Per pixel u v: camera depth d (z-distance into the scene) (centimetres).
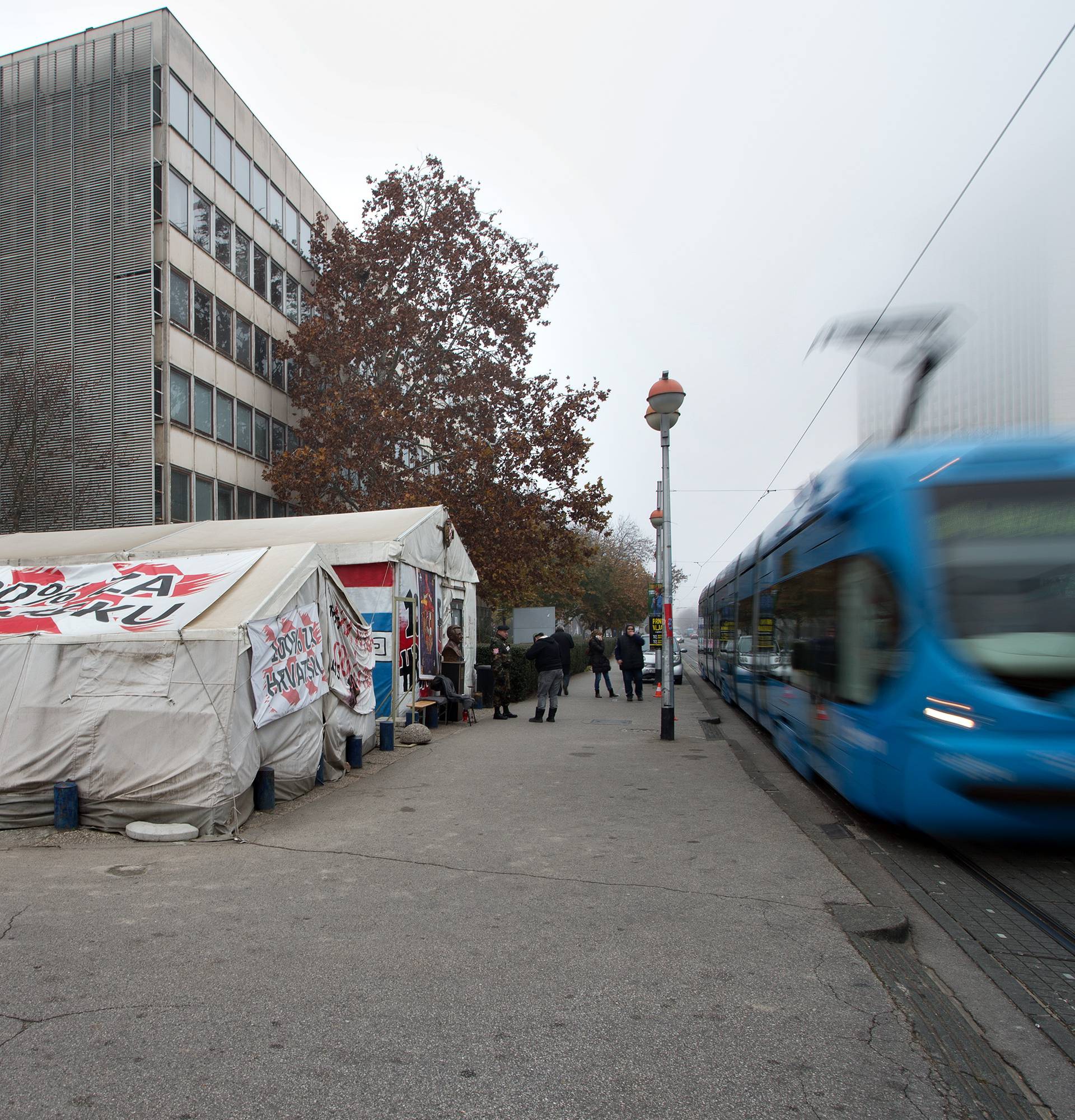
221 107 2702
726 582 2102
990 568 580
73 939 450
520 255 2773
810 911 496
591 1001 376
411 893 533
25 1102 291
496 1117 285
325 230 2984
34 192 2461
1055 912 496
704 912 494
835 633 757
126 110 2398
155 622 747
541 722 1592
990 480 604
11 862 608
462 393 2623
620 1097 298
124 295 2361
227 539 1572
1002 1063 325
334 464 2538
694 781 927
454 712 1593
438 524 1645
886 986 392
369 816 756
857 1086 305
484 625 3231
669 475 1380
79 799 706
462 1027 350
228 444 2698
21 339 2434
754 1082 308
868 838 673
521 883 555
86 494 2270
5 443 2267
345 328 2673
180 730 696
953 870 584
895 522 619
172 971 407
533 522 2564
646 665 2880
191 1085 303
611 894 530
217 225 2664
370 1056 325
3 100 2508
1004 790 533
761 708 1348
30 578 917
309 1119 284
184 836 665
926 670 570
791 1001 375
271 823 728
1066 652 551
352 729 1009
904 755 574
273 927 470
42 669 729
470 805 803
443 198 2728
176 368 2420
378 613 1352
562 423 2638
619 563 5638
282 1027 349
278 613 803
